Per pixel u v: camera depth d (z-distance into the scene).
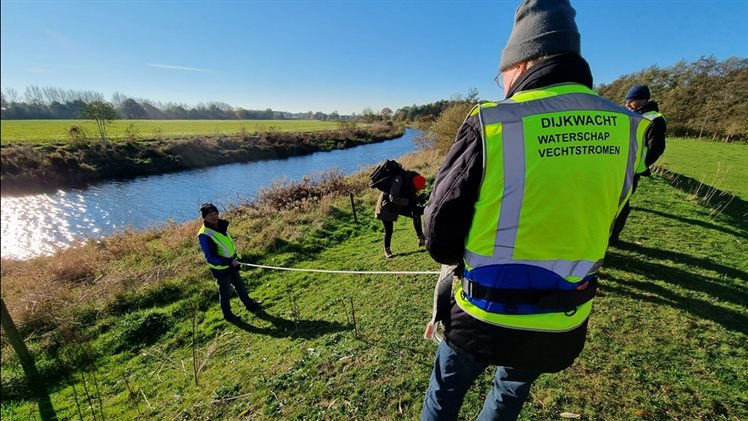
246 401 2.99
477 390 2.57
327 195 12.05
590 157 1.03
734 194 7.43
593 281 1.24
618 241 5.11
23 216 16.86
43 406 3.68
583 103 1.07
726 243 4.99
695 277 4.04
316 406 2.73
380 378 2.89
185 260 7.38
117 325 5.16
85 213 17.45
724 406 2.33
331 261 6.80
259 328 4.71
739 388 2.47
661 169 9.55
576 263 1.11
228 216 11.15
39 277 7.43
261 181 24.36
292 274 6.34
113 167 26.20
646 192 7.64
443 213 1.15
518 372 1.42
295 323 4.51
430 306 4.03
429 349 3.18
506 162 1.03
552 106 1.05
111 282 6.44
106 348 4.68
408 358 3.09
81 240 11.30
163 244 9.21
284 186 12.95
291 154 38.47
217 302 5.78
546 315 1.15
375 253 6.73
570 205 1.03
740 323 3.20
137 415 3.28
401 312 3.98
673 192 7.61
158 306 5.73
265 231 8.50
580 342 1.28
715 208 6.55
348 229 8.63
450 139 16.27
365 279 5.39
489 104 1.10
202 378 3.71
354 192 12.19
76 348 4.39
